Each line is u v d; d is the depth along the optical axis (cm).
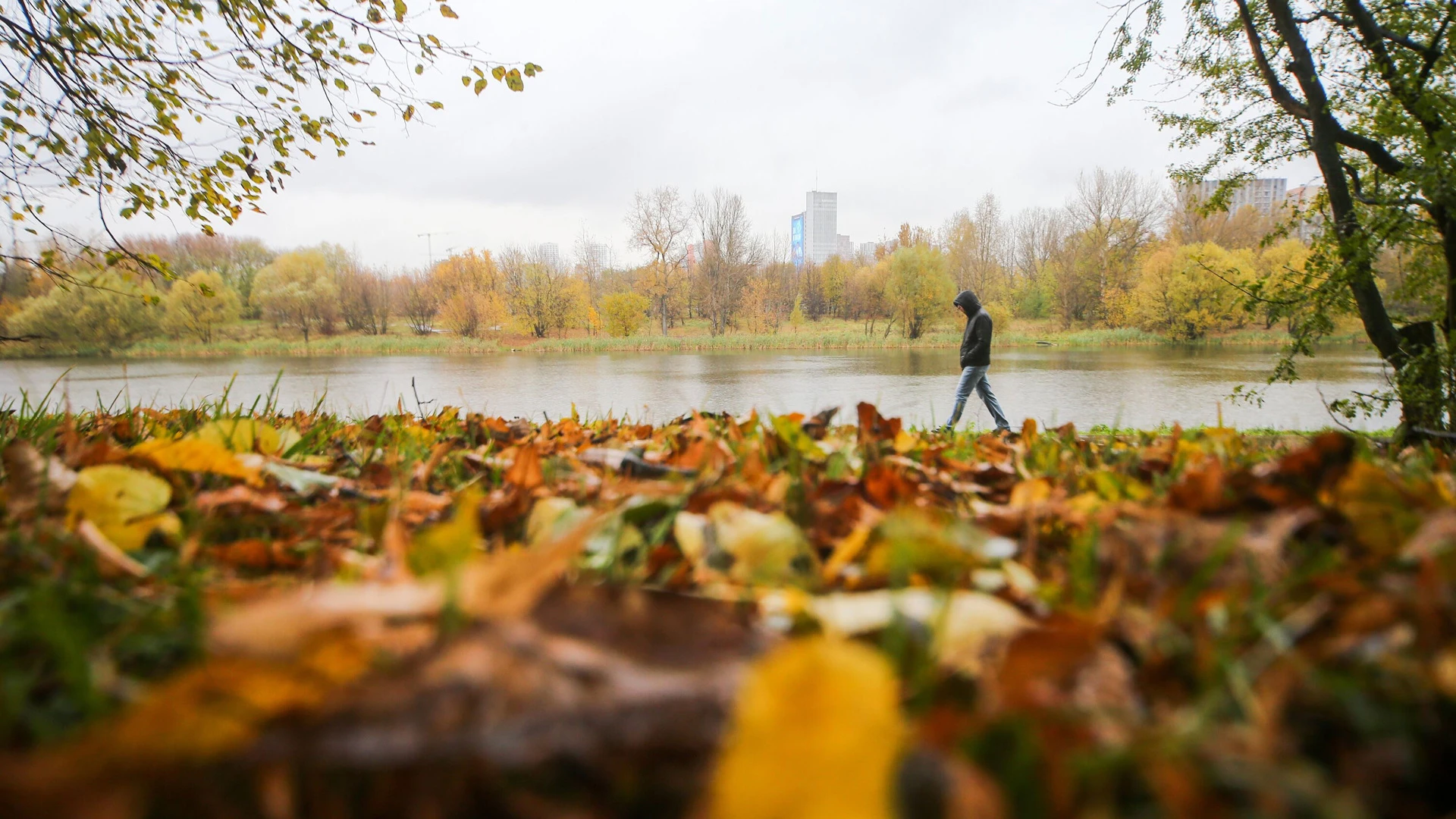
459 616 42
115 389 2036
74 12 527
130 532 87
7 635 53
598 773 39
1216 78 759
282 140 569
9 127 499
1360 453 150
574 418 314
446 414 322
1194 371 2755
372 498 124
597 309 6378
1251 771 38
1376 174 702
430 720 36
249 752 34
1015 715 40
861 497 112
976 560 67
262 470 131
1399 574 67
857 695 33
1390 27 634
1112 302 5688
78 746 31
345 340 5253
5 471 125
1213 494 94
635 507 93
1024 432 224
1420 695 45
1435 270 641
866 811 32
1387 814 40
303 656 36
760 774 33
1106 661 50
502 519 107
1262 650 52
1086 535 92
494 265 6256
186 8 530
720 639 47
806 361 3641
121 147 537
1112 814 38
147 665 54
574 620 46
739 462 146
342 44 534
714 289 6088
